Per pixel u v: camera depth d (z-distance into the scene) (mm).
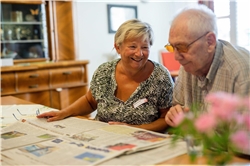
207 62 1190
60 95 3775
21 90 3500
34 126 1362
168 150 966
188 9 1165
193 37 1113
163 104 1602
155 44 5391
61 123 1419
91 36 4656
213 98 604
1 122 1521
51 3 4020
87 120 1473
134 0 5090
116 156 921
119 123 1376
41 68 3604
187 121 662
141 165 861
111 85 1651
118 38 1533
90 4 4605
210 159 655
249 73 1121
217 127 646
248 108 595
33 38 4113
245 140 573
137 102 1577
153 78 1598
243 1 4082
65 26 4160
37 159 935
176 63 4453
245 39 4113
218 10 4391
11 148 1052
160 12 5445
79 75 3930
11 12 3945
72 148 1009
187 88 1398
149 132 1154
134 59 1521
